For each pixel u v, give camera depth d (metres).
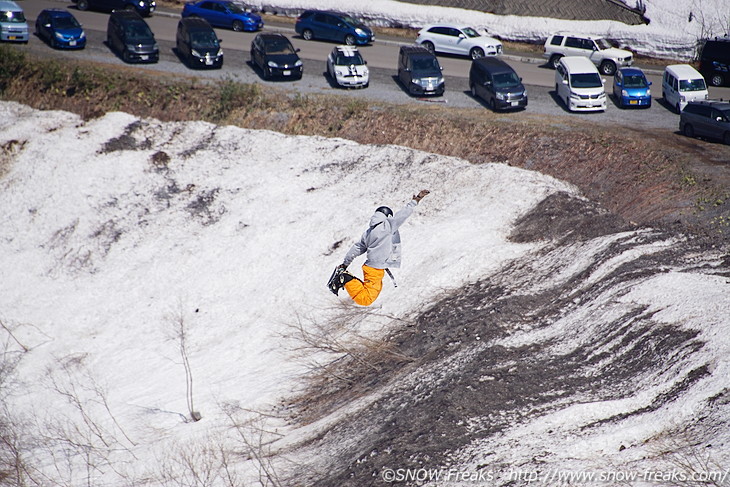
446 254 52.16
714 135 75.75
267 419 40.19
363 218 63.47
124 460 39.41
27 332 58.12
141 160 77.00
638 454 26.42
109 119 82.31
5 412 47.69
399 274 52.38
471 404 32.19
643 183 63.78
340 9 138.00
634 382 31.33
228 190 71.81
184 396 45.50
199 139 79.50
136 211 71.12
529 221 55.81
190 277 61.91
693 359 30.66
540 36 129.38
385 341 44.03
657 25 128.25
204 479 34.81
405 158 71.00
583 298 41.06
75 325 58.66
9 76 91.69
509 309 41.97
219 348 51.91
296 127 83.44
